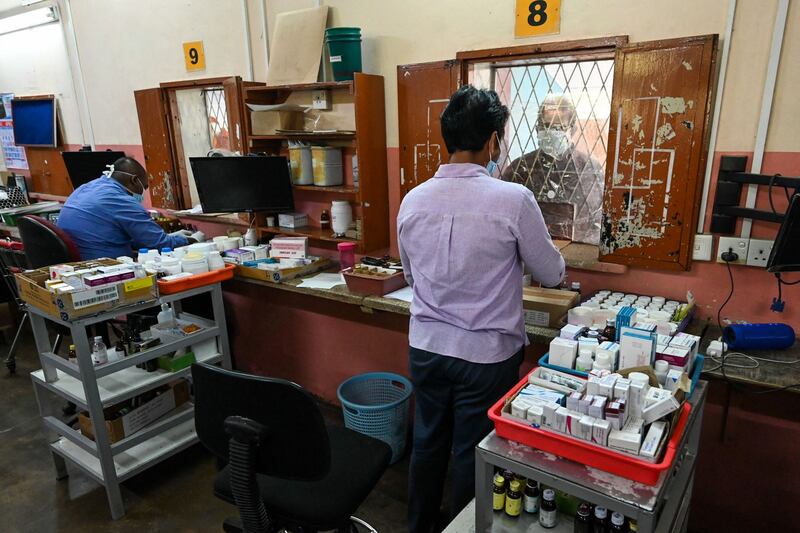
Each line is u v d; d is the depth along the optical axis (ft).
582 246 7.18
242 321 10.74
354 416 7.79
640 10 5.85
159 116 11.19
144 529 6.87
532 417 3.68
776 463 5.85
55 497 7.50
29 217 8.26
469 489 5.26
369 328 8.89
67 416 9.58
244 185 8.89
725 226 5.75
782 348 5.38
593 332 4.84
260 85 9.07
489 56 6.90
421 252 4.94
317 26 8.13
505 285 4.75
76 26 12.67
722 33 5.45
